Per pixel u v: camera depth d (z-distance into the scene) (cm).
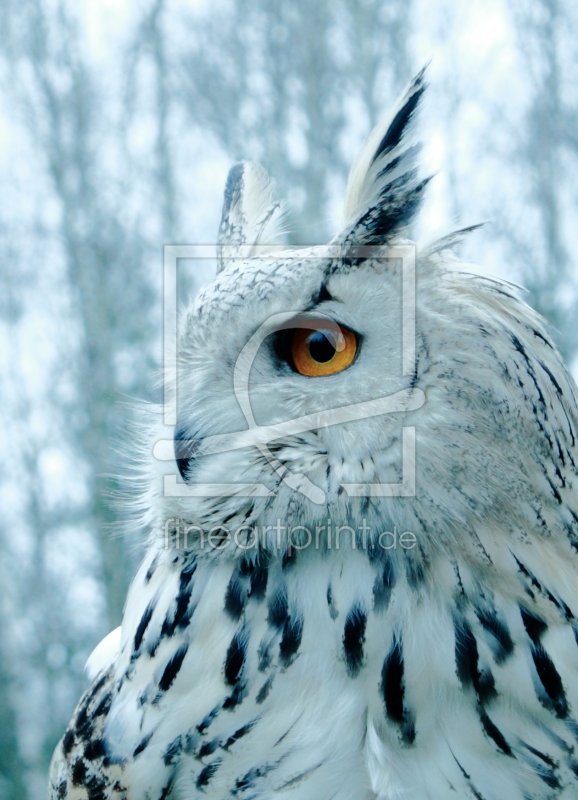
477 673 182
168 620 184
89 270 663
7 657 637
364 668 182
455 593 182
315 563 183
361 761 181
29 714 644
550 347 184
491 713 182
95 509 622
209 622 183
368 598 182
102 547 606
